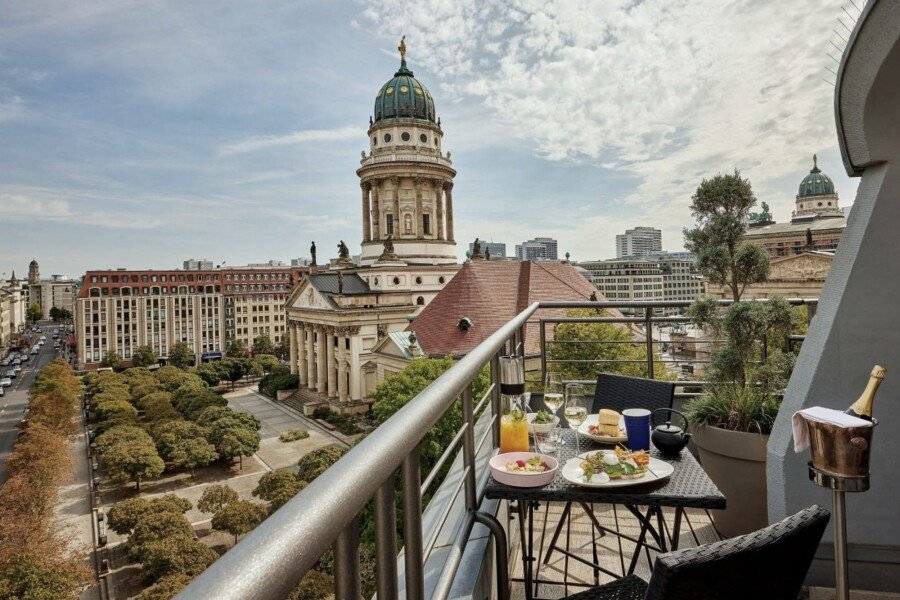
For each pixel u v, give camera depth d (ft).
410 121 236.84
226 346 434.30
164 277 412.98
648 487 8.87
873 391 6.97
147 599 79.66
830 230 215.92
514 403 11.82
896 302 11.00
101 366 385.50
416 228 238.07
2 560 93.04
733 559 4.67
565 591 11.97
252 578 2.04
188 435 153.69
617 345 66.80
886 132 10.87
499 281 116.47
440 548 8.02
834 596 11.16
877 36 10.33
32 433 160.15
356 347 206.59
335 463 3.59
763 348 16.71
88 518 123.54
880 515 11.10
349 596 3.43
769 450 12.21
